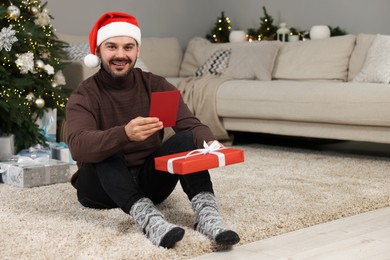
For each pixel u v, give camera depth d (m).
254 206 2.68
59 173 3.26
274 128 4.59
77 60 4.99
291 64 5.29
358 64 4.95
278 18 6.19
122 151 2.37
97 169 2.20
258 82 4.80
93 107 2.35
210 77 5.13
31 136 3.89
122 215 2.49
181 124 2.42
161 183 2.40
